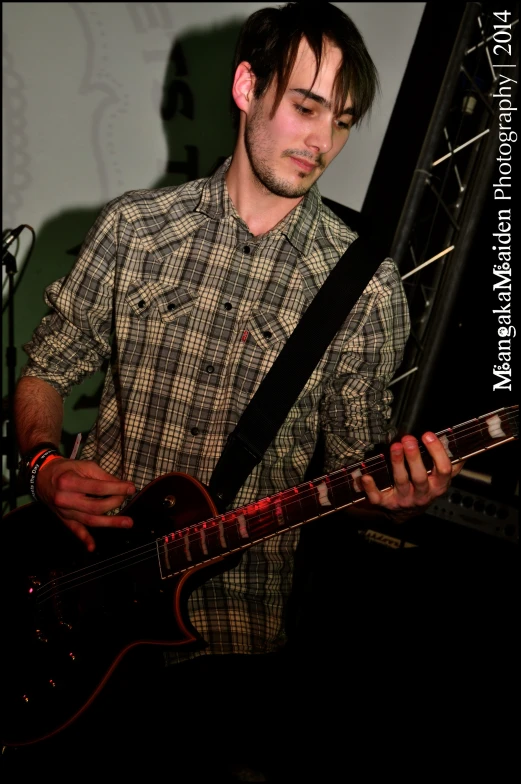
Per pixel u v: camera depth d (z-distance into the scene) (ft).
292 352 4.87
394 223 9.59
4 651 4.78
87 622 4.63
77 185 10.19
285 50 4.44
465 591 7.39
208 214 4.97
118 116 10.07
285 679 5.89
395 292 5.13
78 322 5.23
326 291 4.94
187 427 4.88
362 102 4.56
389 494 4.30
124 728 4.58
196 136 10.28
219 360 4.89
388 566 7.61
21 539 4.93
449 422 9.52
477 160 8.82
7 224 10.11
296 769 5.69
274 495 4.42
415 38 9.74
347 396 5.08
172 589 4.51
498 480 8.46
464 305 9.41
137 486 4.95
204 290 4.93
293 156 4.56
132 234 5.02
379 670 6.72
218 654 4.74
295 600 5.69
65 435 10.72
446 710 6.41
